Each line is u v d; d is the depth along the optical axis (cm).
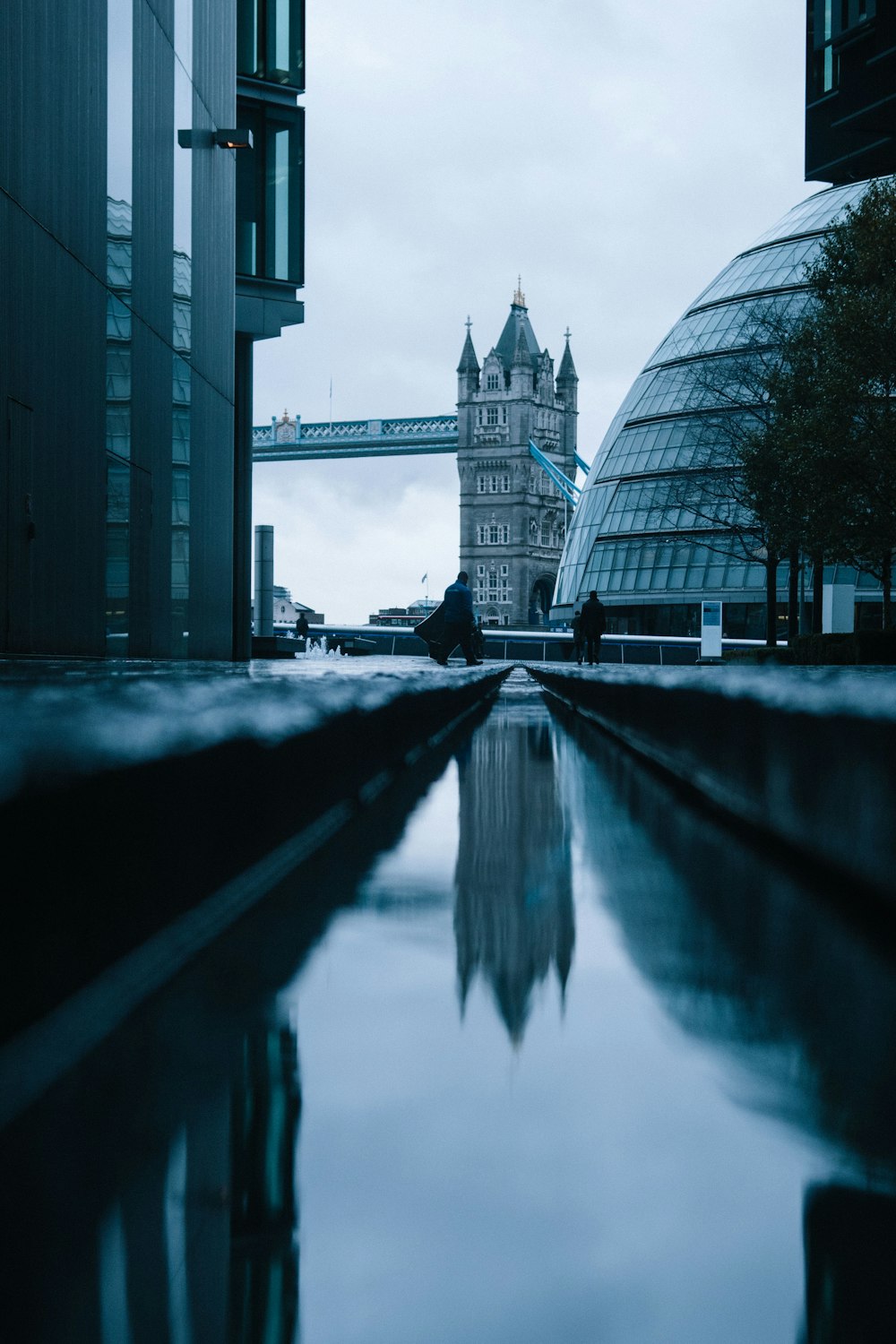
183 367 2752
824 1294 121
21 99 1755
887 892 331
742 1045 215
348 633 9031
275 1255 129
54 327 1923
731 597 10175
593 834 513
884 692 371
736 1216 141
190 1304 117
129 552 2369
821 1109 180
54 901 181
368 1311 117
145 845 243
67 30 1953
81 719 211
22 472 1792
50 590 1927
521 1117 176
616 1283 124
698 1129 171
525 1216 140
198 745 288
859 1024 231
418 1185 150
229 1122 172
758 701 504
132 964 231
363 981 262
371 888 382
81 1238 133
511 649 8212
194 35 2834
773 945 303
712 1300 120
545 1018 235
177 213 2684
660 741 841
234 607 3850
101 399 2180
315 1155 160
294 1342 111
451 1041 217
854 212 3278
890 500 3166
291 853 431
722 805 593
